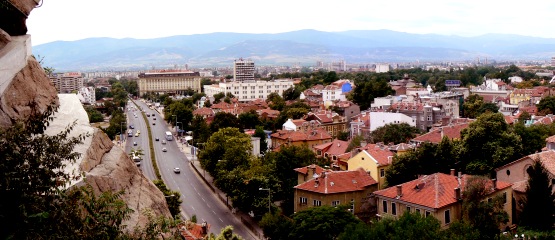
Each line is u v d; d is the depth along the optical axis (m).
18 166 14.62
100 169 20.80
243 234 80.19
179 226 25.91
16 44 20.42
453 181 72.00
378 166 91.81
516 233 66.56
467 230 54.41
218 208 95.94
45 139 15.91
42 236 14.45
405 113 159.00
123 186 21.50
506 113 178.62
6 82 19.39
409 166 86.94
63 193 15.62
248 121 186.00
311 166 89.50
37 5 22.66
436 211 65.44
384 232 54.22
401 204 70.69
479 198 66.19
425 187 70.94
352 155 101.19
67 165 19.11
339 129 179.25
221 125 168.75
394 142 128.25
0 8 20.38
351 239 55.25
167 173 125.69
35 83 21.36
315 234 65.19
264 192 87.94
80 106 23.48
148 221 20.98
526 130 101.75
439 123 149.50
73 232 15.10
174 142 174.75
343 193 80.75
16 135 15.14
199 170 128.88
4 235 13.96
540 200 64.69
